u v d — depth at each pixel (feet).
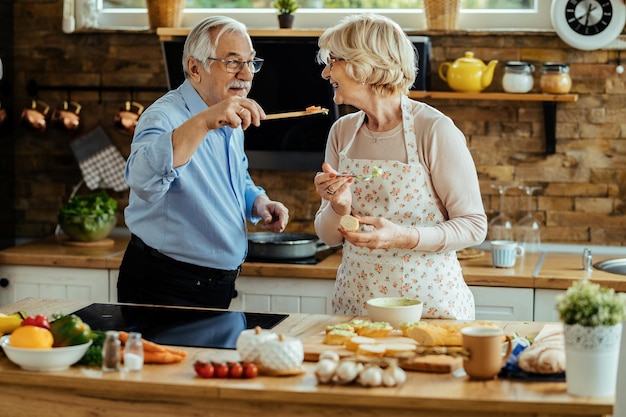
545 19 15.43
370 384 7.50
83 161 16.52
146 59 16.29
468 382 7.67
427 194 10.38
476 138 15.53
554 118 15.11
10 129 16.52
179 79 15.30
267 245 14.25
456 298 10.59
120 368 8.05
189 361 8.29
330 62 10.18
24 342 8.00
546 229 15.49
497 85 15.40
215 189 11.33
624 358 12.79
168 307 10.35
